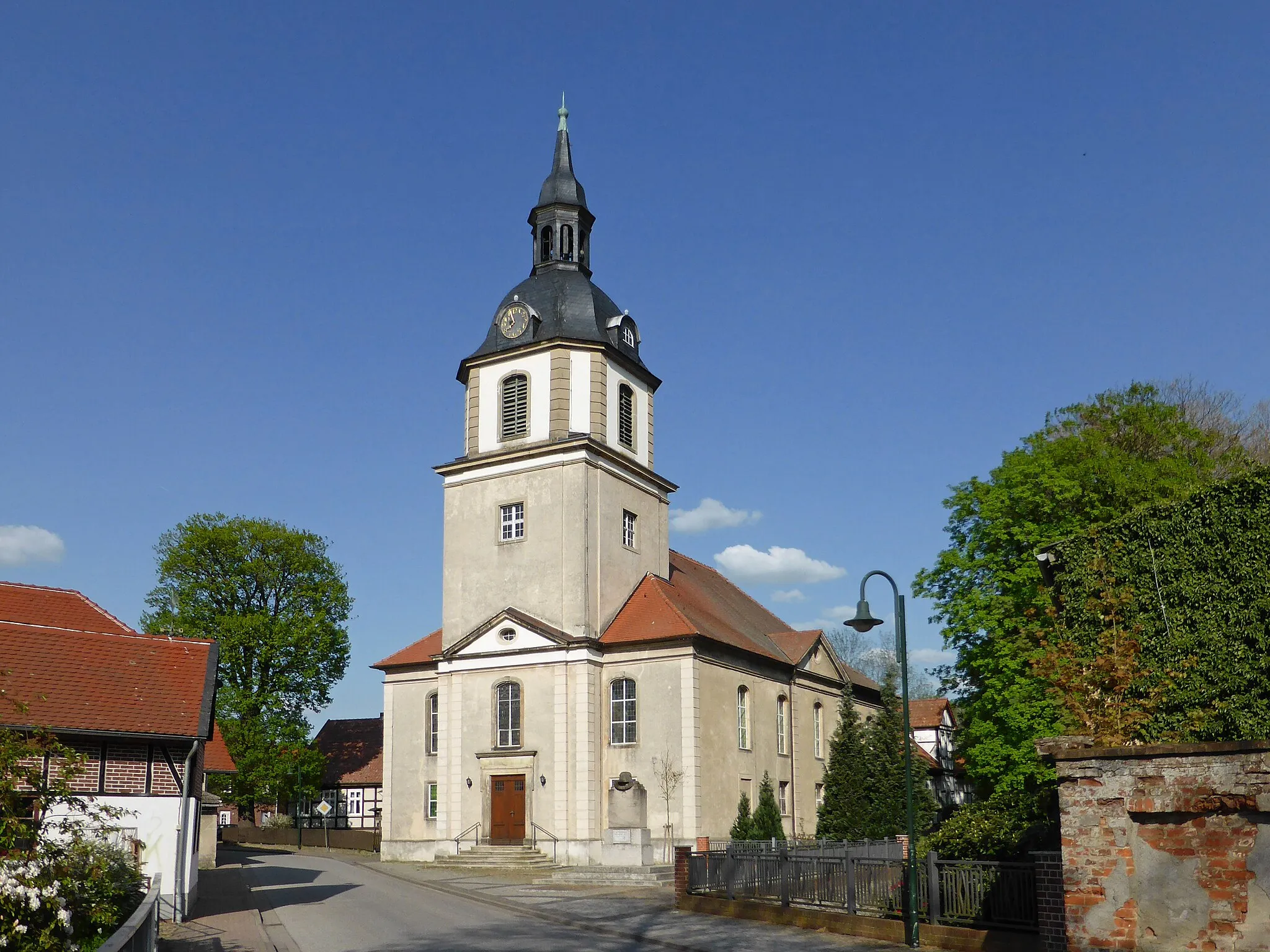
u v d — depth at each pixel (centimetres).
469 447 4338
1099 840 1270
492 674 4069
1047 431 4278
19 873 1435
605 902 2822
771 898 2442
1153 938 1220
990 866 1878
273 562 5697
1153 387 4262
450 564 4288
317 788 6031
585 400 4197
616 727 3947
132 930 1270
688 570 5141
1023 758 3488
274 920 2462
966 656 3800
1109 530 1730
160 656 2727
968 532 3944
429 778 4381
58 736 2370
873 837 4575
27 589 3378
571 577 4006
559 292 4359
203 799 4216
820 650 5056
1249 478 1532
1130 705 1631
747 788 4181
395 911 2627
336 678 5844
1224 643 1534
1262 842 1161
